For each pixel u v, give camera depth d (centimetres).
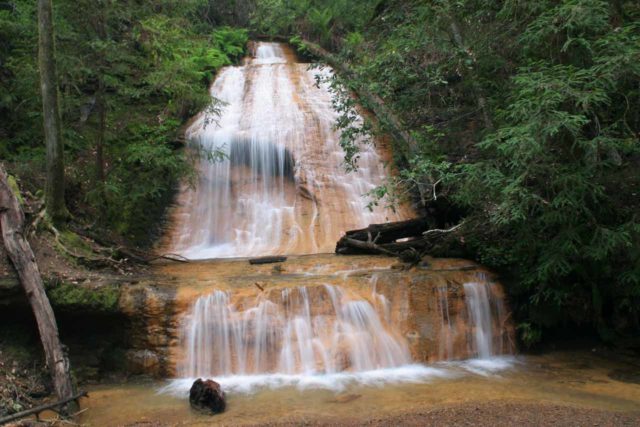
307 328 816
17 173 1045
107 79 1137
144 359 778
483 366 840
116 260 956
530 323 934
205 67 1908
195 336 788
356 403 676
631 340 938
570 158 820
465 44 1096
